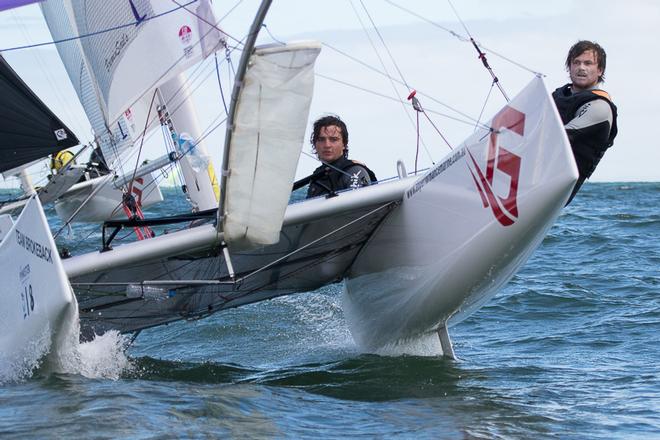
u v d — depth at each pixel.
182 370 10.52
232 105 8.49
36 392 8.52
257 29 8.05
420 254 10.40
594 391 8.88
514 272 10.38
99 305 11.37
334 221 10.48
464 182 9.62
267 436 7.12
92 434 7.04
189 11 11.13
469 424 7.62
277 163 8.92
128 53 11.71
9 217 10.88
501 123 9.25
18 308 9.27
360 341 12.12
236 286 11.79
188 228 10.55
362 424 7.61
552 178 8.74
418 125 10.23
